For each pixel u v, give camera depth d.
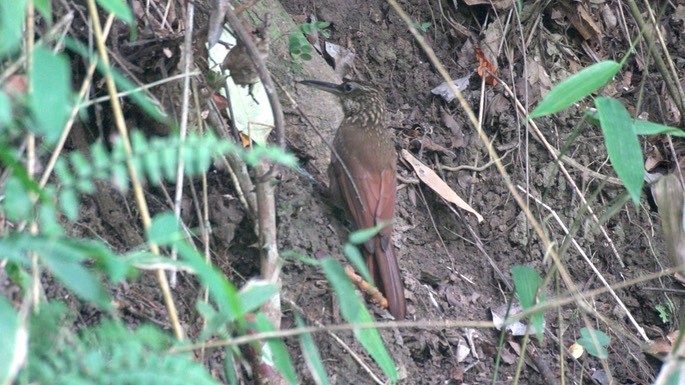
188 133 9.55
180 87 9.59
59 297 8.51
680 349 8.22
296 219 10.70
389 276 10.47
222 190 10.20
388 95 13.22
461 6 14.11
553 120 13.52
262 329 6.60
